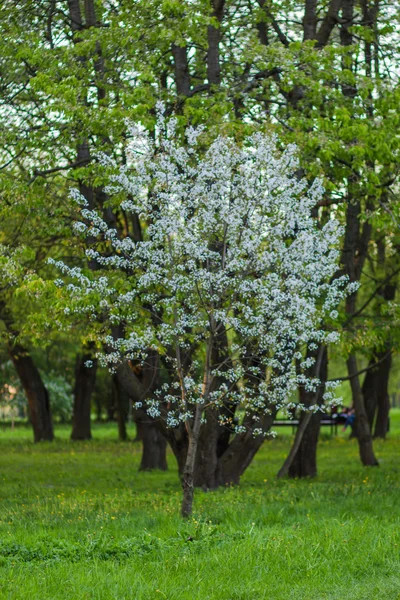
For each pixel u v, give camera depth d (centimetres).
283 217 1197
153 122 1395
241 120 1427
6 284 1501
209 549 1039
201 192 1182
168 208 1188
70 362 4306
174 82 1992
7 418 6209
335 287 1271
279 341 1253
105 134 1460
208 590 858
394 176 1712
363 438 2412
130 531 1173
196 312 1244
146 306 1510
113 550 1030
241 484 1886
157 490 1802
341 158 1547
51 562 973
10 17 1702
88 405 3891
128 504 1511
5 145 1675
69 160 1677
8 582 856
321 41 1886
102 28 1586
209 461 1766
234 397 1284
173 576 908
